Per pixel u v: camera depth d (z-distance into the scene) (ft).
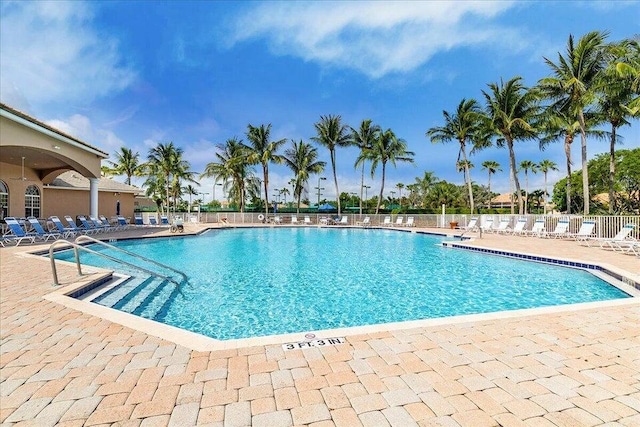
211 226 86.99
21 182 59.88
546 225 57.62
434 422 7.00
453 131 91.15
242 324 17.54
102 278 21.58
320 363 9.61
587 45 57.93
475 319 13.21
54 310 14.47
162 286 24.57
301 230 84.58
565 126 69.46
